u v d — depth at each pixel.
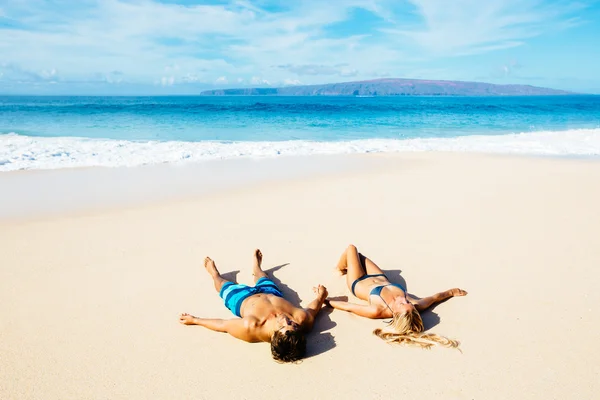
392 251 6.46
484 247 6.54
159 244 6.74
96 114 36.59
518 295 5.08
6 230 7.27
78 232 7.23
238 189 10.17
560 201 8.92
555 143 18.59
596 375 3.68
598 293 5.07
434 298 4.89
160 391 3.58
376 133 23.59
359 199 9.24
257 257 5.86
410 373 3.77
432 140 19.58
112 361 3.96
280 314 4.27
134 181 10.98
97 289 5.30
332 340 4.31
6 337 4.29
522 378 3.66
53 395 3.52
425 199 9.18
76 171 12.17
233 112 41.41
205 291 5.30
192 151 15.51
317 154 15.48
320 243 6.81
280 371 3.83
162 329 4.49
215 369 3.86
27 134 21.36
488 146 17.73
